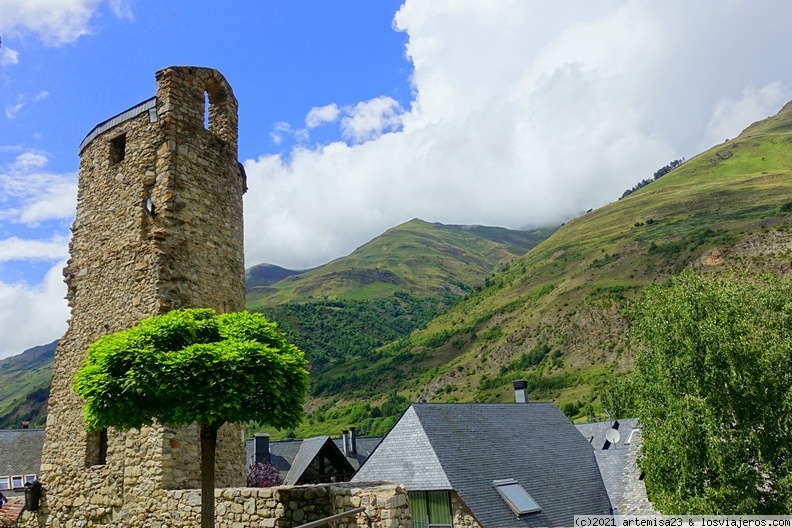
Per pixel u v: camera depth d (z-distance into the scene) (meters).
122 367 9.76
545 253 190.62
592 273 131.50
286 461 41.12
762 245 97.25
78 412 14.84
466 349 132.25
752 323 20.91
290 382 10.60
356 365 149.00
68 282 16.34
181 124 14.98
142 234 14.42
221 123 16.73
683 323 20.72
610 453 29.69
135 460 13.02
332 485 10.55
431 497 21.48
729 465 18.70
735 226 116.31
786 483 18.19
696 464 19.31
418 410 25.47
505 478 23.52
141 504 12.62
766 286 22.31
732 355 19.95
